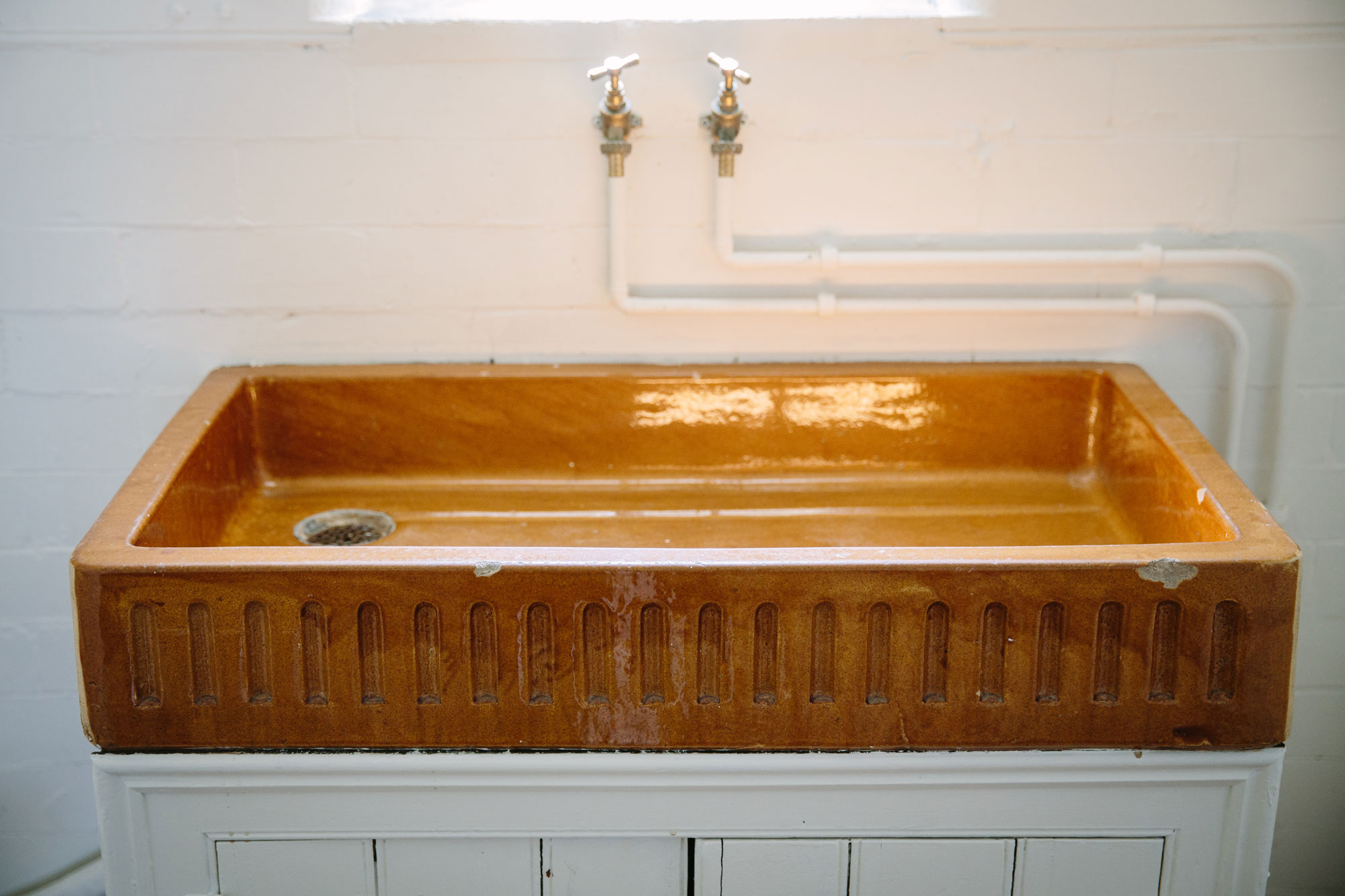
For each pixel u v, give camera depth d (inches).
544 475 61.4
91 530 43.1
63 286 59.3
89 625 40.8
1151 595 40.7
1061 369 59.9
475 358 61.4
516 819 44.3
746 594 40.8
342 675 41.6
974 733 42.6
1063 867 44.9
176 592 40.5
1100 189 58.7
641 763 43.0
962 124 57.7
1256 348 61.2
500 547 42.3
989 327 61.0
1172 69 56.7
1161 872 44.8
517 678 41.9
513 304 60.6
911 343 61.3
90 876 70.8
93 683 41.4
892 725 42.6
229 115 57.1
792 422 60.4
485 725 42.4
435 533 57.2
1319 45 56.2
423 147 57.8
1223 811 43.8
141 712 41.8
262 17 55.6
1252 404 62.4
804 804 44.2
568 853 45.1
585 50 56.3
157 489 47.1
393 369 60.4
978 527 57.3
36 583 64.5
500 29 55.9
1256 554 40.7
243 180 58.1
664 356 61.5
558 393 60.0
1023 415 60.4
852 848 44.9
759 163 58.2
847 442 60.8
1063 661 41.5
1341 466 63.4
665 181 58.4
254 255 59.3
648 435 60.8
